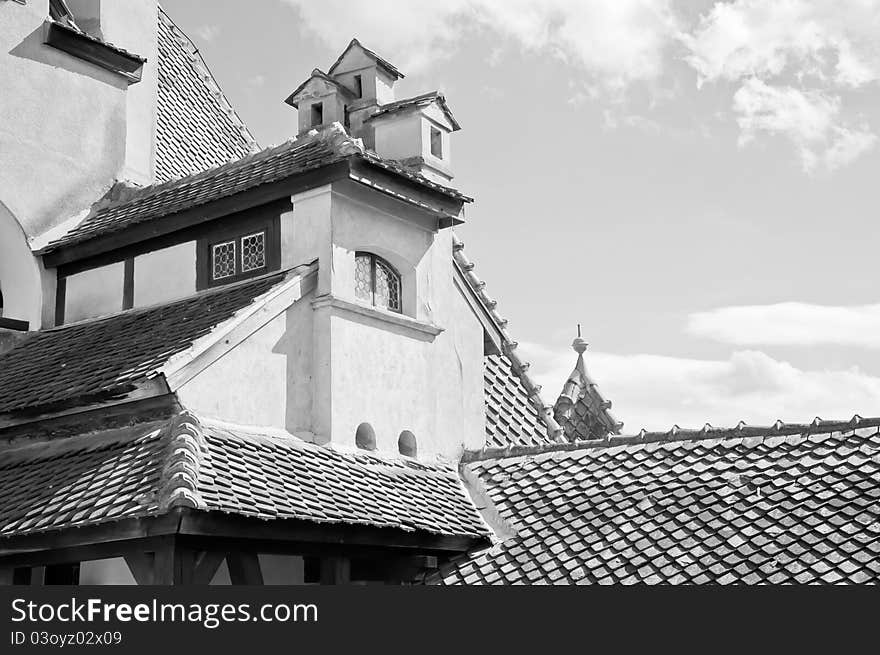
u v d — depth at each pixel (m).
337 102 15.62
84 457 10.79
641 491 11.93
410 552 11.63
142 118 17.06
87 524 9.38
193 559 9.61
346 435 12.16
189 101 20.05
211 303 12.25
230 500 9.52
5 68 14.71
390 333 13.02
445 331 14.27
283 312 11.90
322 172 12.24
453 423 14.02
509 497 12.73
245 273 12.86
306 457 11.37
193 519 9.19
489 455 13.70
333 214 12.29
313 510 10.20
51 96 15.26
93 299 14.27
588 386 18.86
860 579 9.62
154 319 12.70
